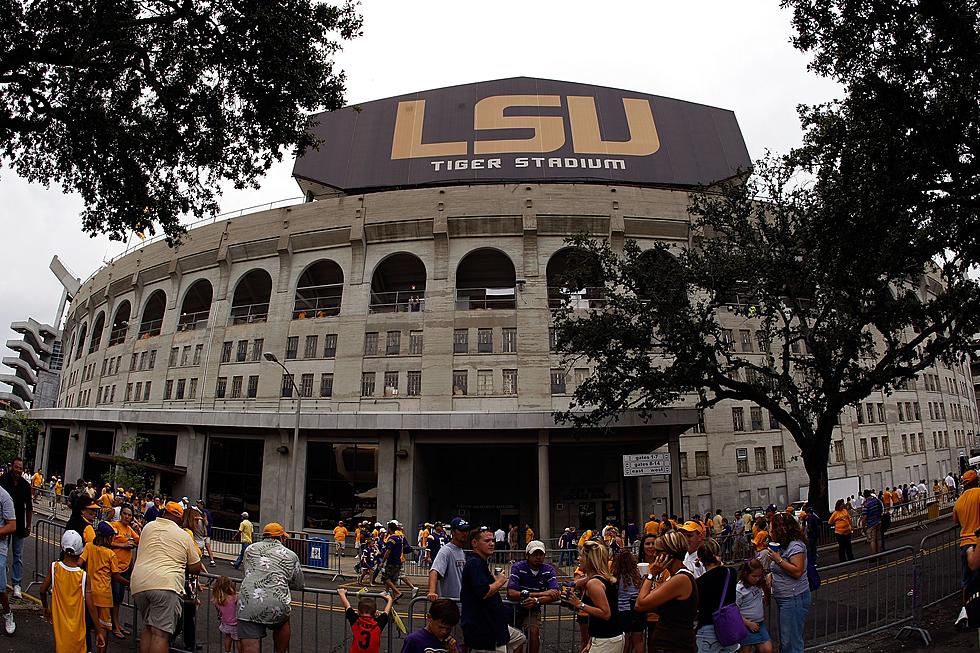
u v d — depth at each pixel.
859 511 30.58
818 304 27.61
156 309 59.91
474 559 7.41
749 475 44.88
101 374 56.31
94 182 16.97
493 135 51.34
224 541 31.92
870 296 23.44
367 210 45.69
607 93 54.56
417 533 38.28
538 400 40.81
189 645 10.01
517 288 43.34
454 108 53.34
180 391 47.94
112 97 15.53
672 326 26.67
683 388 29.08
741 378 44.69
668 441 36.41
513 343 42.34
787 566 8.23
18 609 10.66
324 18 15.94
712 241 29.48
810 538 17.45
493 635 7.15
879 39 16.16
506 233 44.75
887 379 25.31
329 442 39.47
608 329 27.94
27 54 13.92
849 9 15.94
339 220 45.94
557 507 43.88
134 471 42.75
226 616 9.30
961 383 73.62
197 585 10.14
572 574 21.36
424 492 40.53
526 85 54.16
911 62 15.87
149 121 15.76
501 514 44.38
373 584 21.31
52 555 13.91
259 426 39.62
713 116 55.19
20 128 15.09
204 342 48.00
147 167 16.59
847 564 9.95
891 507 33.09
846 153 17.45
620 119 52.84
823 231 18.97
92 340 63.31
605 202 44.75
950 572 12.38
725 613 6.57
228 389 45.53
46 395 108.50
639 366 28.17
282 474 39.72
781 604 8.32
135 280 55.09
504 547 36.00
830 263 20.45
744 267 26.23
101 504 23.84
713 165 51.56
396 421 37.03
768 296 26.77
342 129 53.94
